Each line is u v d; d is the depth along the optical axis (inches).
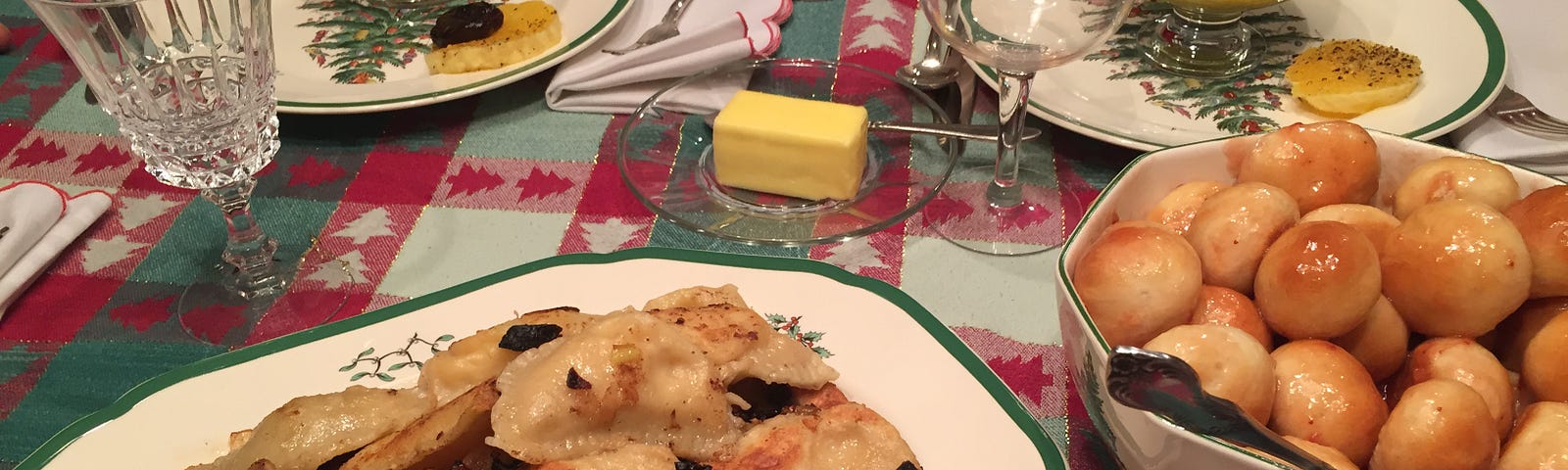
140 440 13.5
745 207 18.4
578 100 21.4
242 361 14.3
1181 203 14.1
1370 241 12.4
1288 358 11.7
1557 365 11.6
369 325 14.9
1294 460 10.4
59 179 19.5
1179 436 10.4
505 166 19.8
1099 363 11.2
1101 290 12.1
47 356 15.8
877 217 18.0
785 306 15.1
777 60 21.9
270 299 16.8
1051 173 19.4
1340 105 19.1
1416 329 12.6
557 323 13.4
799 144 17.8
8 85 22.0
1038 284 16.9
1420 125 18.4
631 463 11.6
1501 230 11.8
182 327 16.3
